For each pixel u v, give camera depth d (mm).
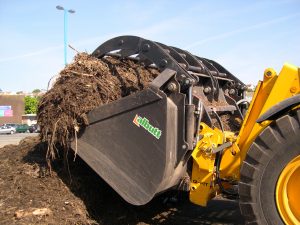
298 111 2938
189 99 3518
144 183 3516
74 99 3871
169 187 3693
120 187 3621
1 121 51812
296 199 3008
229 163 3584
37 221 3629
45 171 4344
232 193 3666
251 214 3062
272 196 3000
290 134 2924
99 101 3867
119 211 4449
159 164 3432
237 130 4703
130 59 4434
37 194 4055
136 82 4148
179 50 4641
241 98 5234
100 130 3770
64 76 4117
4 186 4207
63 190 4133
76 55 4242
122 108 3629
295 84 3324
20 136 31438
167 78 3490
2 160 4938
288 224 2951
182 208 5051
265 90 3527
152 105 3467
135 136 3566
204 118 3850
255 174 3039
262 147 3018
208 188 3637
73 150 3908
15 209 3781
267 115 3012
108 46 4172
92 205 4203
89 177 4348
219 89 5059
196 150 3662
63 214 3818
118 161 3660
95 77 4039
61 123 3877
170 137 3428
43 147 4910
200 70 4516
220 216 4730
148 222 4492
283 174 2963
